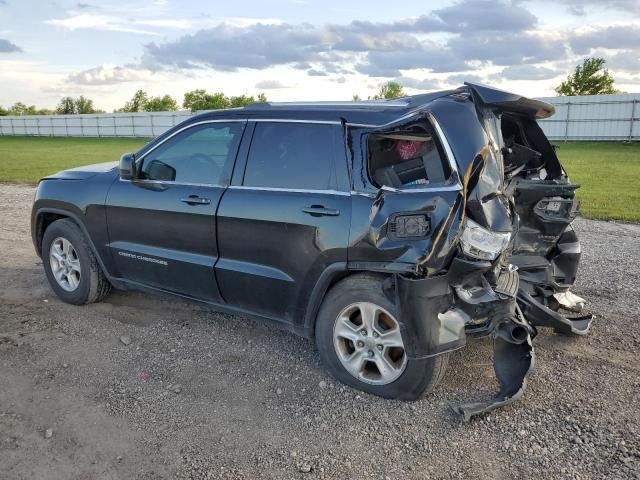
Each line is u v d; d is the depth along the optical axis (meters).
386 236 3.34
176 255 4.48
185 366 4.12
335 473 2.96
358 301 3.60
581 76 50.75
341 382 3.85
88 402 3.62
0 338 4.55
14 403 3.60
